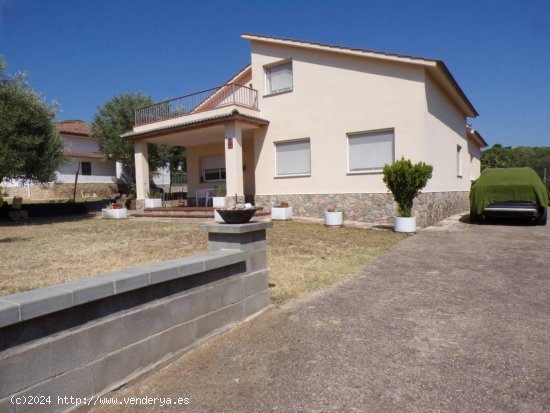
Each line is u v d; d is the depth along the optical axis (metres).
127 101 28.23
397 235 9.78
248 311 4.09
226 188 13.78
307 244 8.52
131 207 22.34
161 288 3.07
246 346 3.44
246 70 16.05
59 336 2.33
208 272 3.56
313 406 2.50
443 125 13.80
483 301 4.45
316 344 3.42
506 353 3.13
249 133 15.76
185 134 15.52
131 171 31.30
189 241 9.16
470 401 2.48
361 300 4.61
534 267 6.05
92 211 20.75
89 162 30.00
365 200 12.55
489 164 38.41
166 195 24.53
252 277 4.17
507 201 11.78
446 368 2.92
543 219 11.83
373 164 12.47
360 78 12.47
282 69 14.38
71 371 2.39
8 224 14.56
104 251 8.04
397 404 2.48
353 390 2.67
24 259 7.24
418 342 3.39
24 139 13.91
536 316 3.94
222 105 14.09
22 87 14.95
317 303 4.54
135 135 16.09
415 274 5.78
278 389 2.72
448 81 12.75
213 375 2.94
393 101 11.89
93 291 2.47
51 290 2.35
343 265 6.45
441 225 11.93
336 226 11.45
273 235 9.82
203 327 3.49
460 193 17.22
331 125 13.13
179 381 2.86
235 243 4.05
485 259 6.70
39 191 28.56
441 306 4.32
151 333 2.97
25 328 2.15
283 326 3.88
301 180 13.87
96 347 2.55
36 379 2.20
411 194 10.18
